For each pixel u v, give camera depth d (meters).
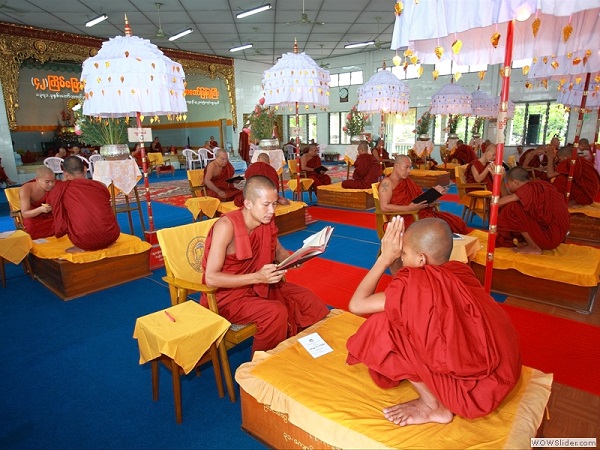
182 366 2.02
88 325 3.24
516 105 13.79
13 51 11.22
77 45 12.48
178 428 2.09
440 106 8.99
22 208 4.32
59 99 16.08
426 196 4.18
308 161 8.55
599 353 2.67
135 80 4.14
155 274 4.37
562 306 3.33
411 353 1.54
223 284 2.25
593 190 5.53
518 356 1.56
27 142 15.52
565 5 1.89
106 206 3.87
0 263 4.05
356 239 5.56
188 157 14.68
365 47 16.05
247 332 2.29
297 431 1.77
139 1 9.58
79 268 3.78
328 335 2.26
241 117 17.91
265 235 2.40
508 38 2.44
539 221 3.55
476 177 6.14
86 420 2.16
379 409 1.66
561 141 13.15
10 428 2.10
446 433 1.52
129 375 2.58
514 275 3.53
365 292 1.80
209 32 12.84
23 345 2.95
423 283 1.48
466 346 1.42
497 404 1.49
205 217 7.01
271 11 10.88
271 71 5.61
